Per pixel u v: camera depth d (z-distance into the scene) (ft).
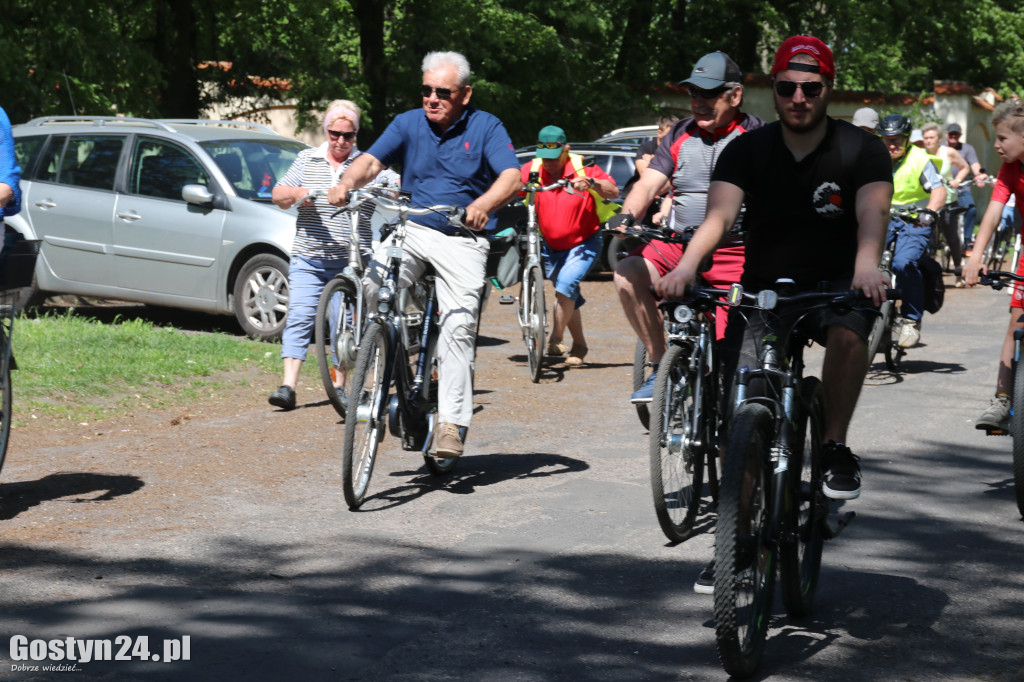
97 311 43.45
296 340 27.61
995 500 20.83
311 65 78.13
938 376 33.94
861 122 33.42
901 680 12.93
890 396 30.76
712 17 103.30
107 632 13.82
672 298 14.40
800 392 14.15
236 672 12.75
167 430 25.00
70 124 40.11
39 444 23.50
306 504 19.60
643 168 26.61
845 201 14.76
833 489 14.29
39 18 62.75
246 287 36.22
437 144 20.97
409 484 21.16
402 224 20.24
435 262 20.48
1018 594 15.87
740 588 12.53
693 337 17.65
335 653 13.33
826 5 101.71
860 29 101.55
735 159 15.07
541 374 33.24
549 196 34.06
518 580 15.99
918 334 34.19
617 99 96.02
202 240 36.81
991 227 22.62
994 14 124.57
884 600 15.58
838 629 14.52
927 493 21.24
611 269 59.88
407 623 14.33
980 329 44.37
